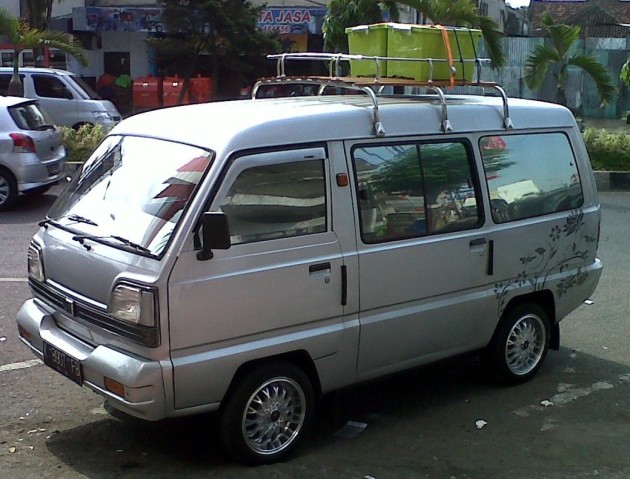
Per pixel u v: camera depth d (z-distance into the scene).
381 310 5.14
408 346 5.33
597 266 6.50
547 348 6.32
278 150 4.69
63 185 14.24
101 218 4.86
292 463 4.83
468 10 15.42
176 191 4.56
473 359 6.69
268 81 5.88
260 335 4.61
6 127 12.10
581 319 7.78
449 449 5.09
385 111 5.23
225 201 4.48
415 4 15.49
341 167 4.93
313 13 27.28
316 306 4.81
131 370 4.27
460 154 5.55
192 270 4.34
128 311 4.33
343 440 5.19
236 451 4.67
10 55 27.45
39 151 12.33
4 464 4.68
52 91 18.86
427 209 5.35
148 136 5.04
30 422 5.27
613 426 5.50
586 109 29.28
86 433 5.14
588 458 5.02
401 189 5.22
